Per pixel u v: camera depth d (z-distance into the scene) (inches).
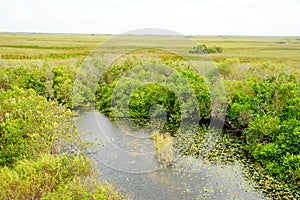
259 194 245.3
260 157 291.4
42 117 287.1
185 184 257.8
